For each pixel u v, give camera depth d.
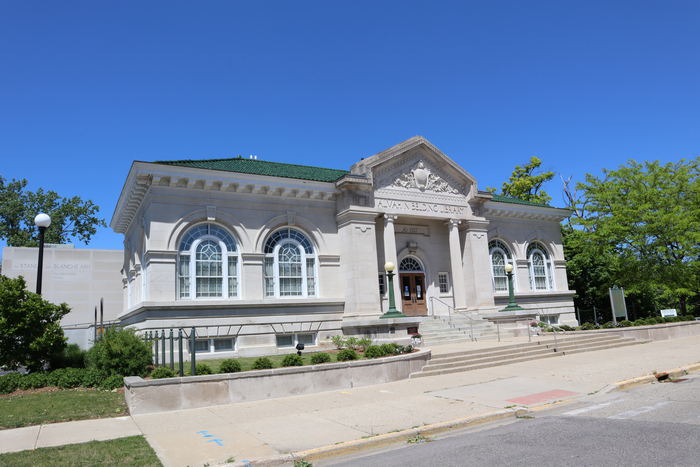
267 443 8.95
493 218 32.47
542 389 12.99
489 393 12.81
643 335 25.03
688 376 14.22
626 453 7.14
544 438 8.30
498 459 7.25
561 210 35.00
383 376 15.56
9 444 9.13
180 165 21.44
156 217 21.27
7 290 15.89
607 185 34.50
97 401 12.70
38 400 12.86
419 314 28.89
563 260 35.44
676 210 32.41
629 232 33.66
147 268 21.28
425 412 10.94
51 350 16.34
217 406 12.64
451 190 29.41
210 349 21.73
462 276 28.50
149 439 9.41
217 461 7.94
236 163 26.77
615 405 10.78
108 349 15.28
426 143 28.22
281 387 13.77
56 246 38.22
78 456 8.22
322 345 23.41
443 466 7.12
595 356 19.47
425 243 29.59
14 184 52.00
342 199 25.81
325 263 25.20
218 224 22.94
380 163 26.36
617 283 34.59
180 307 20.98
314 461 8.20
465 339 24.55
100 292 37.97
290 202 24.78
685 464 6.53
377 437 8.98
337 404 12.41
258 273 23.17
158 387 12.11
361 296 24.58
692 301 40.97
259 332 22.62
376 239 27.52
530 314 26.81
